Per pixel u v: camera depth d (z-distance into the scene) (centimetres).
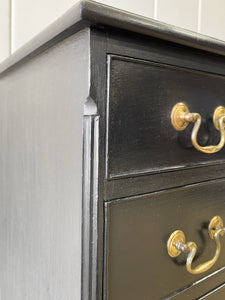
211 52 36
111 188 30
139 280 33
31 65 42
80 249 30
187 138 37
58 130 35
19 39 69
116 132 30
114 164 30
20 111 47
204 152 36
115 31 29
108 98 29
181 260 38
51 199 37
